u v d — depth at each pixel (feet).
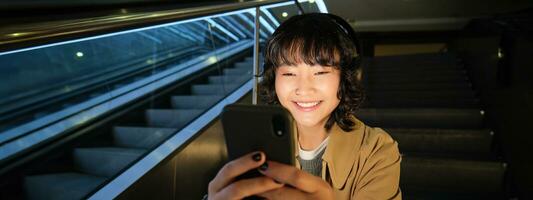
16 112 9.05
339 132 2.41
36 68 10.03
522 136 6.61
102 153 8.52
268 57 2.32
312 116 2.20
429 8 20.36
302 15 2.27
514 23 9.72
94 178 8.00
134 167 5.66
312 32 2.06
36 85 9.97
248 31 19.20
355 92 2.25
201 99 12.24
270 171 1.49
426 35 27.53
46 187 7.39
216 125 8.05
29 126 8.76
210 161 7.70
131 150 8.88
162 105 12.55
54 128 8.96
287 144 1.61
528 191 5.86
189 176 6.73
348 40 2.16
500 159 7.20
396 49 29.14
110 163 8.38
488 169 6.50
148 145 9.44
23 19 2.55
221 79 14.79
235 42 19.16
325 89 2.13
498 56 9.20
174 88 13.30
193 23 15.84
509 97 7.99
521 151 6.52
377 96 12.78
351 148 2.34
